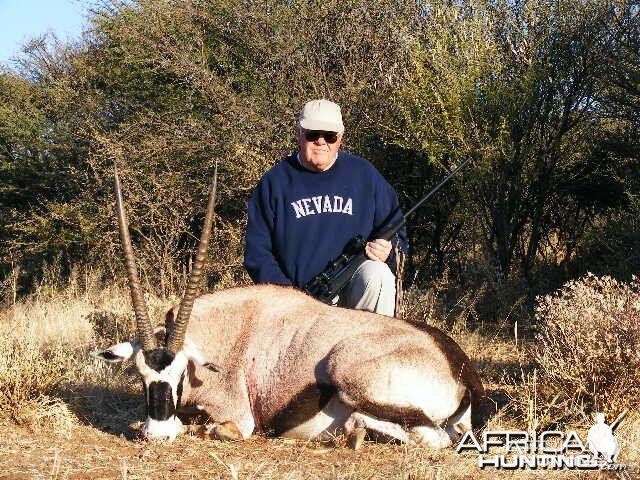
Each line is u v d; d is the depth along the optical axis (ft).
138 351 16.10
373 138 38.93
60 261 47.91
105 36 47.03
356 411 15.79
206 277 39.22
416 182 39.78
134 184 39.99
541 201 37.50
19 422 17.33
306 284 18.70
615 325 17.87
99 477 13.79
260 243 19.12
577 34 35.68
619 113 37.17
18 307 39.55
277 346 16.60
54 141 49.32
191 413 17.03
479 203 36.86
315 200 18.90
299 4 39.55
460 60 35.40
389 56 38.40
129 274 16.14
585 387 17.57
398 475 13.73
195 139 39.55
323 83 39.19
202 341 17.04
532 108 35.42
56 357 20.01
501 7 36.73
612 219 35.88
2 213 50.85
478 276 35.83
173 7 41.78
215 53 41.86
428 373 15.71
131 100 44.73
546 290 35.55
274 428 16.51
